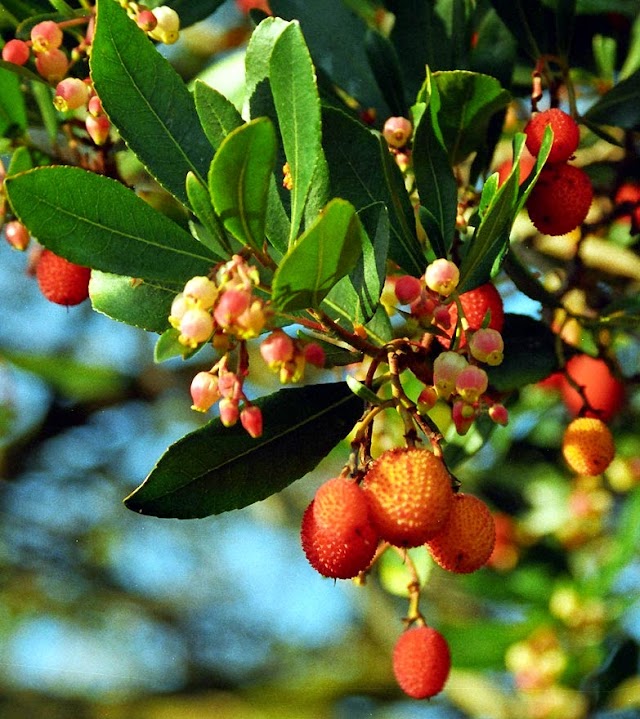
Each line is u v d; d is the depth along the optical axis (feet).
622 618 2.61
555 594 2.65
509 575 2.69
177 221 1.87
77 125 1.91
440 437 1.60
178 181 1.64
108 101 1.63
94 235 1.57
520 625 2.63
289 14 2.00
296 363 1.52
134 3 1.77
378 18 2.20
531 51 1.94
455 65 1.95
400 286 1.62
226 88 2.19
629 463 2.59
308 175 1.54
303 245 1.46
